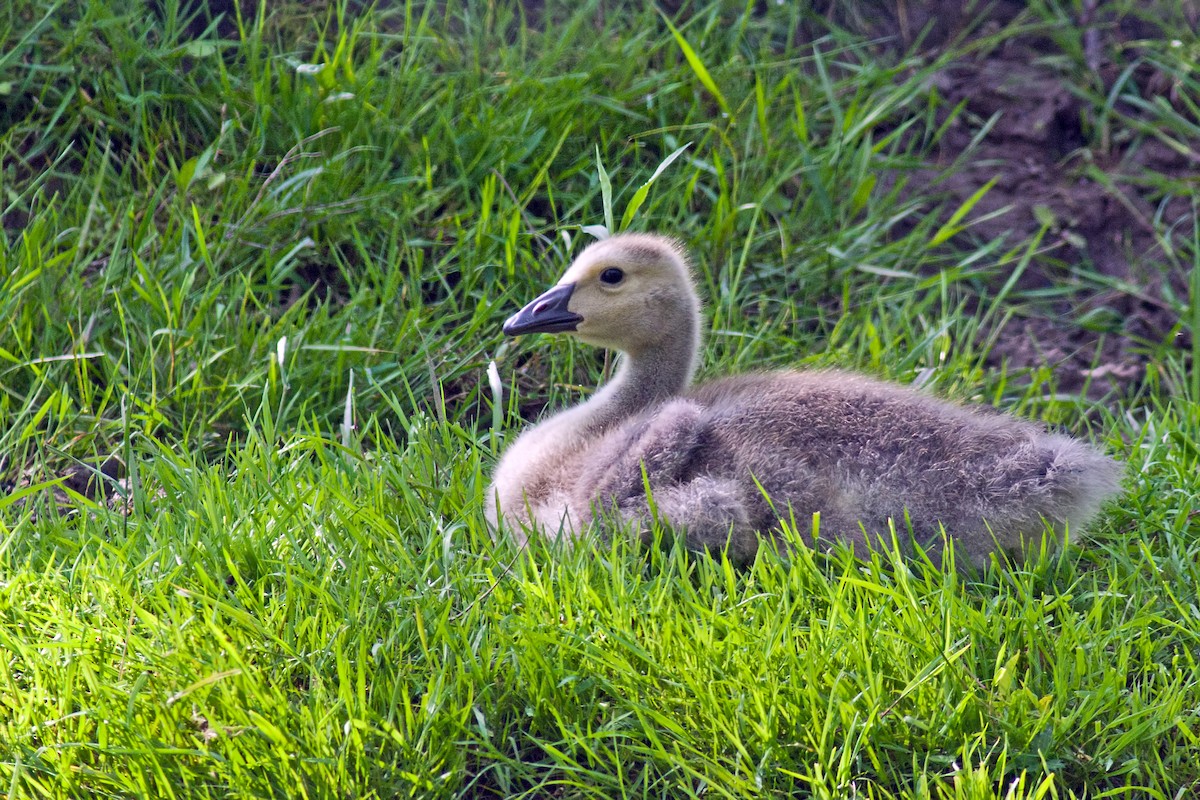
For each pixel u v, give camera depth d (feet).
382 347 38.65
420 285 41.09
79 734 25.44
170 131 43.75
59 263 38.81
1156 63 51.98
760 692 25.58
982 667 27.09
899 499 29.30
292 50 46.24
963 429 29.96
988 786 24.16
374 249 42.42
